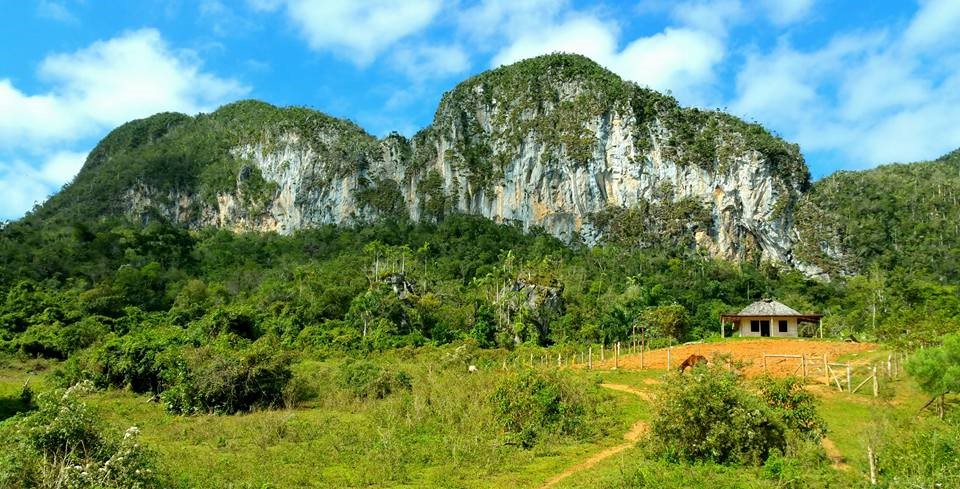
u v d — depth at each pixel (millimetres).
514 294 71688
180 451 19906
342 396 30562
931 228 114938
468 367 37000
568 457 19828
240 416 27328
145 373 32781
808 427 18812
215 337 49844
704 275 98812
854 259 110438
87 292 71750
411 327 67625
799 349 38281
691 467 17031
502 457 19719
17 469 13172
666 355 39188
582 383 26984
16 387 33938
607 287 90875
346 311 73688
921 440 15633
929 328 33344
